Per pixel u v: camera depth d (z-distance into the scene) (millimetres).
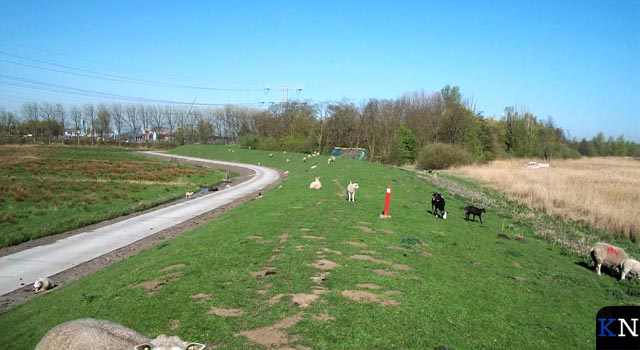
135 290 13078
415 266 15992
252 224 23125
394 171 59594
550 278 18484
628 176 61469
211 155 122750
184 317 10664
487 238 24656
